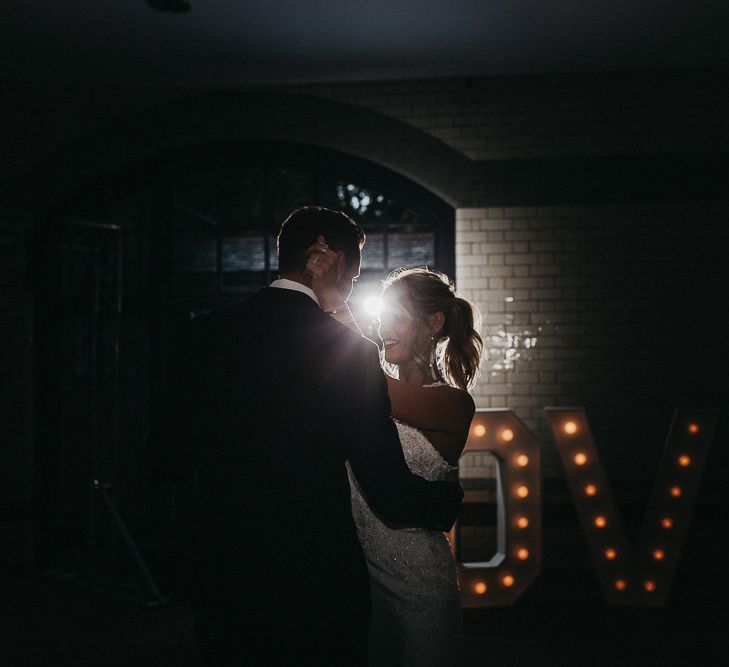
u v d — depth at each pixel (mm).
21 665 4648
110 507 6156
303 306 1734
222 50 5988
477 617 5539
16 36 5766
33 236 7066
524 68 6359
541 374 6434
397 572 2018
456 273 6562
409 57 6113
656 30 5578
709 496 6219
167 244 7055
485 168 6547
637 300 6379
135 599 5836
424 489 1721
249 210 7055
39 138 6910
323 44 5852
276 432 1627
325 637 1604
